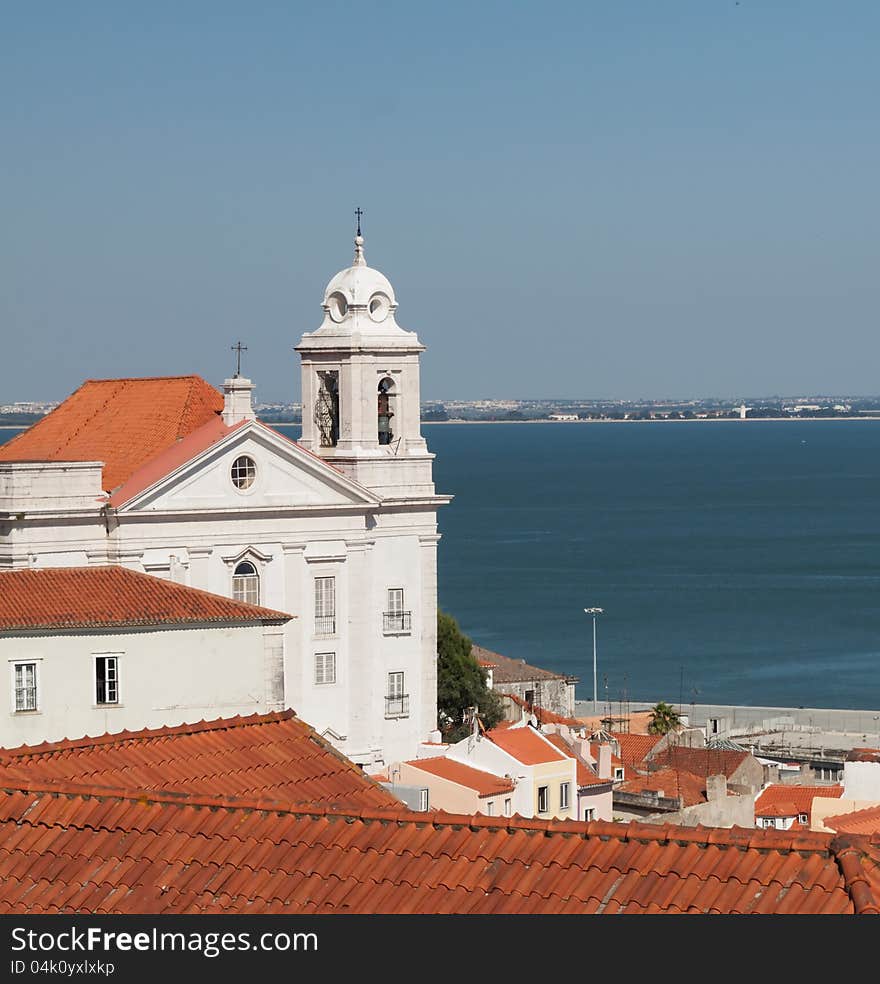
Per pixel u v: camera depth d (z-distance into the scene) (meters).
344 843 43.94
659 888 40.31
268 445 163.75
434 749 153.75
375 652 171.50
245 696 80.12
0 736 77.75
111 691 78.50
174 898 43.69
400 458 173.38
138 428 168.38
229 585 162.00
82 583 95.88
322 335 173.88
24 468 150.75
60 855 45.84
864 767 130.75
